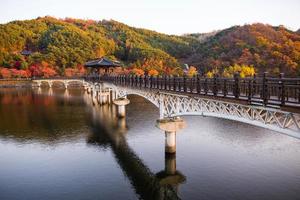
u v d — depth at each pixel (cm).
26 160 2372
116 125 3556
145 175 2058
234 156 2325
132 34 17300
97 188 1880
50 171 2147
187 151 2467
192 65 10031
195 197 1717
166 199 1736
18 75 11744
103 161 2338
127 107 5009
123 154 2488
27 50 14050
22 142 2875
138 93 3309
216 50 10194
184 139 2822
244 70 6656
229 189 1789
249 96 1401
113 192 1827
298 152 2388
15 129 3412
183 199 1705
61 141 2894
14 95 7469
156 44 15925
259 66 7544
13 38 14212
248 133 2992
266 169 2059
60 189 1864
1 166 2245
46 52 13000
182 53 14100
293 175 1952
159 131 3212
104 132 3219
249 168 2084
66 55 12625
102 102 5472
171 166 2159
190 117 3850
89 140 2914
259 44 8825
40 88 10262
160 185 1897
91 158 2406
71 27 15875
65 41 13688
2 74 11494
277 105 1243
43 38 14588
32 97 6975
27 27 16162
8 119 4025
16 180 2000
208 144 2648
